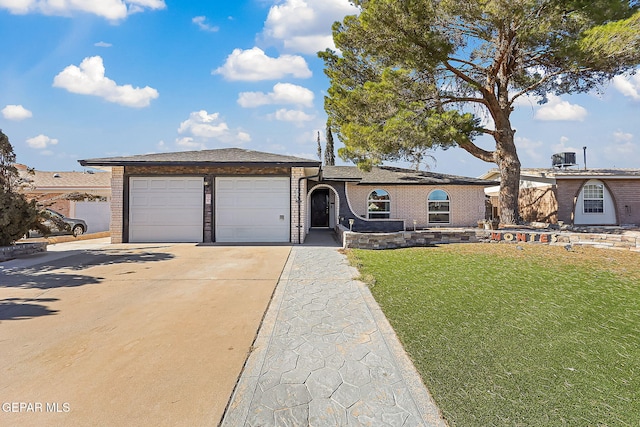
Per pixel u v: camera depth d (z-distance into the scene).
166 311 4.73
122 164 11.92
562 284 5.93
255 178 12.43
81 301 5.20
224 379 2.92
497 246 10.62
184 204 12.41
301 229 12.42
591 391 2.60
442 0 12.17
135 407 2.53
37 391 2.74
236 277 6.77
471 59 15.65
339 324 4.16
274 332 3.95
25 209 9.87
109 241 13.25
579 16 11.93
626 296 5.19
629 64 11.84
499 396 2.54
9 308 4.86
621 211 18.59
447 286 5.82
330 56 18.23
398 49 13.37
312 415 2.41
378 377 2.89
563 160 20.89
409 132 13.12
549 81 14.66
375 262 8.08
